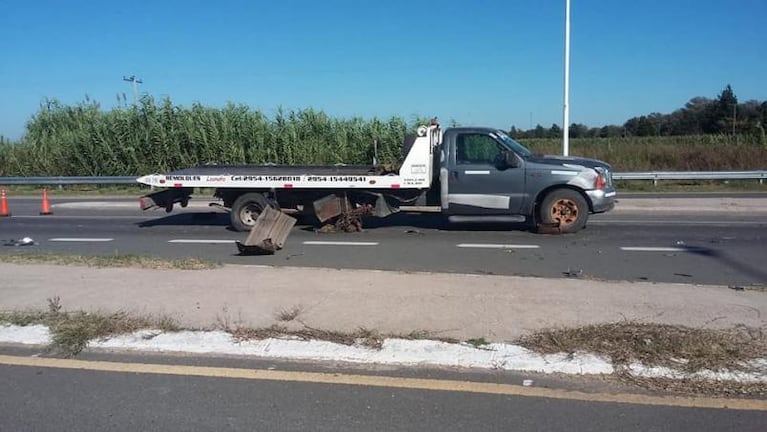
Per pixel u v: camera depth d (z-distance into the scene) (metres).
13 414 4.14
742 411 4.07
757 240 11.30
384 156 27.08
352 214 13.17
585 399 4.27
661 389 4.40
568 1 20.80
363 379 4.64
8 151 29.72
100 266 8.11
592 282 7.16
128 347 5.26
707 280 8.04
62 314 5.91
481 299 6.38
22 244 11.96
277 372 4.78
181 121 28.34
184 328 5.55
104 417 4.09
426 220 14.84
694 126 64.25
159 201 14.11
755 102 61.62
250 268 8.02
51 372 4.82
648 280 8.06
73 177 26.78
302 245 11.37
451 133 12.75
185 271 7.80
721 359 4.73
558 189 12.38
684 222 13.98
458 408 4.16
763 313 5.84
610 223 13.91
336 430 3.88
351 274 7.61
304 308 6.12
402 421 3.99
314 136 28.30
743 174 23.14
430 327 5.53
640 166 27.97
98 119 29.22
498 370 4.77
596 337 5.17
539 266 9.12
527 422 3.96
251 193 13.81
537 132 52.72
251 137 28.08
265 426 3.95
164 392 4.46
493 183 12.51
